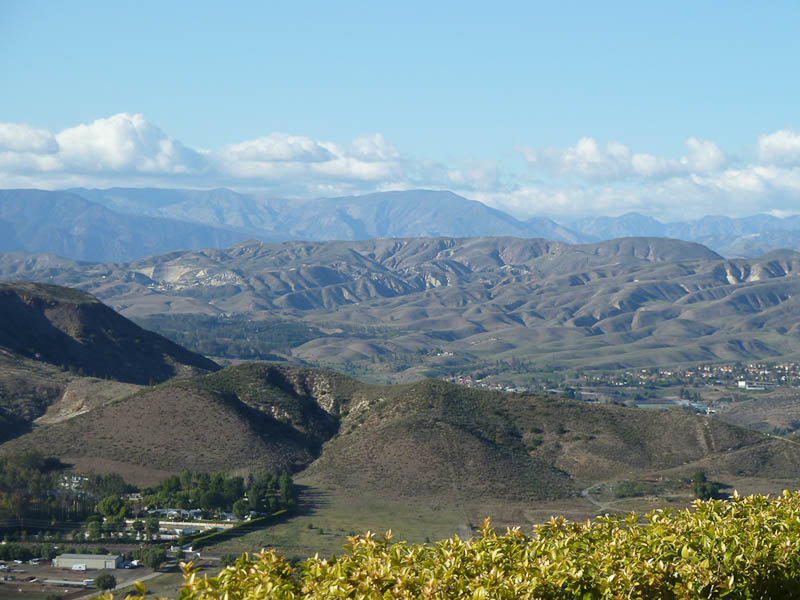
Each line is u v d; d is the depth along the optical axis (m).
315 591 8.88
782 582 10.98
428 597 8.92
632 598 10.14
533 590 9.27
